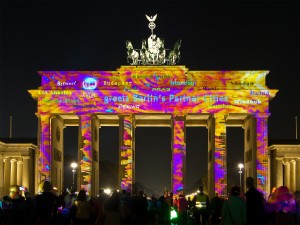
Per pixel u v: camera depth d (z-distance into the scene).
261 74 136.75
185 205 75.00
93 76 137.25
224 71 136.75
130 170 135.00
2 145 135.75
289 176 140.25
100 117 144.62
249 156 142.25
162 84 136.75
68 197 65.56
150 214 73.69
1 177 135.38
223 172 133.88
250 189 41.84
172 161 134.75
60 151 147.62
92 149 136.75
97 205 49.22
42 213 43.38
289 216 40.81
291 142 142.62
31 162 139.50
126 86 136.75
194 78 136.75
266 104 135.88
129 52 140.38
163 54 140.00
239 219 41.22
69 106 136.38
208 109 135.62
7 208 51.81
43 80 137.25
